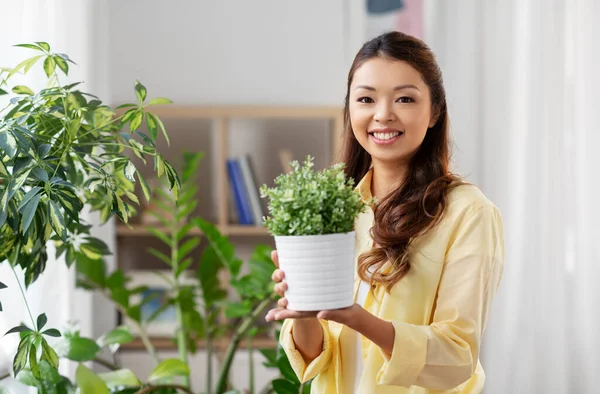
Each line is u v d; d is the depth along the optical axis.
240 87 3.70
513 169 3.28
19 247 1.52
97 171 1.48
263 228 3.43
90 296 2.63
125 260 3.59
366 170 1.55
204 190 3.61
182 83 3.69
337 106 3.66
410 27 3.66
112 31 3.69
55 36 2.25
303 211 1.15
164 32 3.69
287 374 2.02
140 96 1.58
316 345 1.42
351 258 1.17
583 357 3.20
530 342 3.22
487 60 3.39
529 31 3.23
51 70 1.61
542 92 3.22
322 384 1.46
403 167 1.45
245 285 2.43
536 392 3.21
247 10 3.70
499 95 3.35
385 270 1.37
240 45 3.70
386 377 1.25
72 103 1.55
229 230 3.43
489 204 1.37
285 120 3.62
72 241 1.80
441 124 1.45
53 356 1.43
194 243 2.71
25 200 1.28
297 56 3.70
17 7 2.09
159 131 3.60
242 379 3.38
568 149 3.22
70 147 1.50
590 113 3.16
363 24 3.68
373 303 1.40
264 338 3.41
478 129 3.43
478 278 1.31
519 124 3.27
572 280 3.22
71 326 2.26
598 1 3.16
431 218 1.35
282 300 1.18
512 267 3.24
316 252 1.14
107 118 1.64
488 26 3.40
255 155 3.63
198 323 2.71
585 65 3.17
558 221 3.22
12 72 1.57
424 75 1.37
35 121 1.50
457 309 1.30
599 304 3.16
